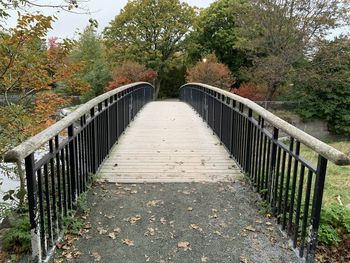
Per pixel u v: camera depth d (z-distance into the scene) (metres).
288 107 15.95
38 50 3.91
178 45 25.08
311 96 15.53
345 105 15.52
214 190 3.37
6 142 3.64
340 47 13.57
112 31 25.02
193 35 24.73
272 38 14.11
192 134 6.33
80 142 3.01
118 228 2.60
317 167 2.00
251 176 3.51
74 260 2.19
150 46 24.89
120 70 20.92
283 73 14.09
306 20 13.40
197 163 4.32
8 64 3.62
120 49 24.70
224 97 5.32
